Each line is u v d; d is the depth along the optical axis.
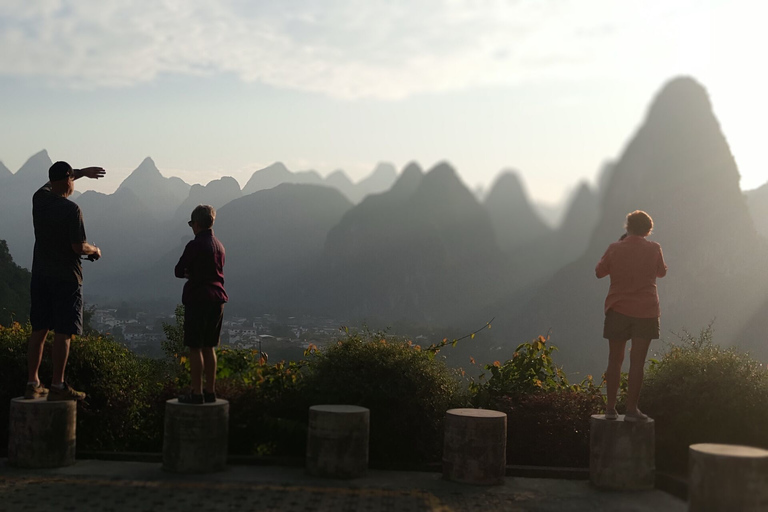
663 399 7.38
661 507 5.82
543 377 8.60
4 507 5.20
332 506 5.52
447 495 6.08
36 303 6.68
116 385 7.81
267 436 7.50
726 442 7.10
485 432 6.52
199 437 6.47
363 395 7.29
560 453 7.67
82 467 6.65
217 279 6.73
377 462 7.24
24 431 6.53
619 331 6.59
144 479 6.21
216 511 5.24
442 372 7.84
